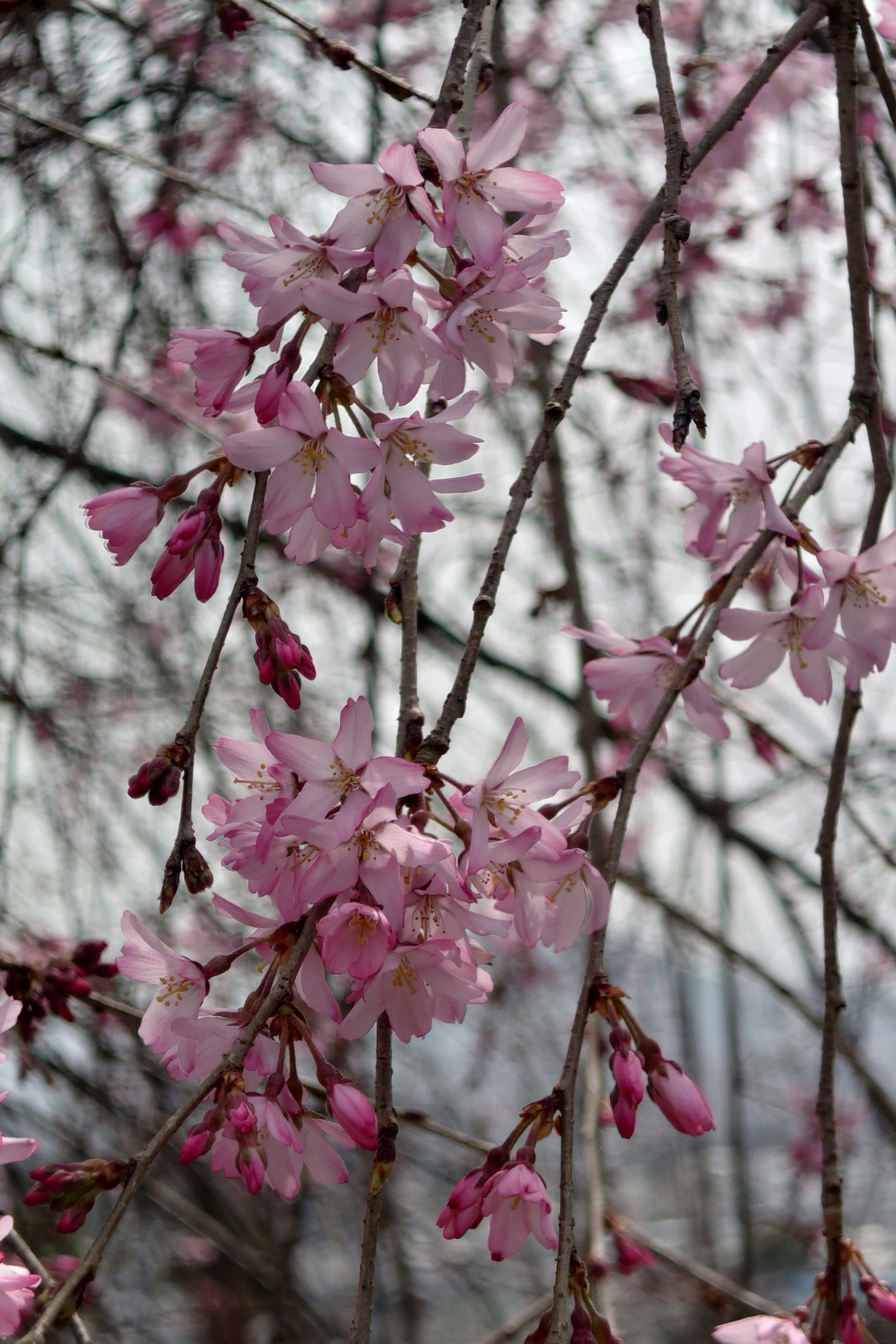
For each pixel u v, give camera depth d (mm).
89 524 1643
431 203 1665
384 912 1404
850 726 2031
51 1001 2490
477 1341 5727
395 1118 1492
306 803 1456
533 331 1818
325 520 1587
